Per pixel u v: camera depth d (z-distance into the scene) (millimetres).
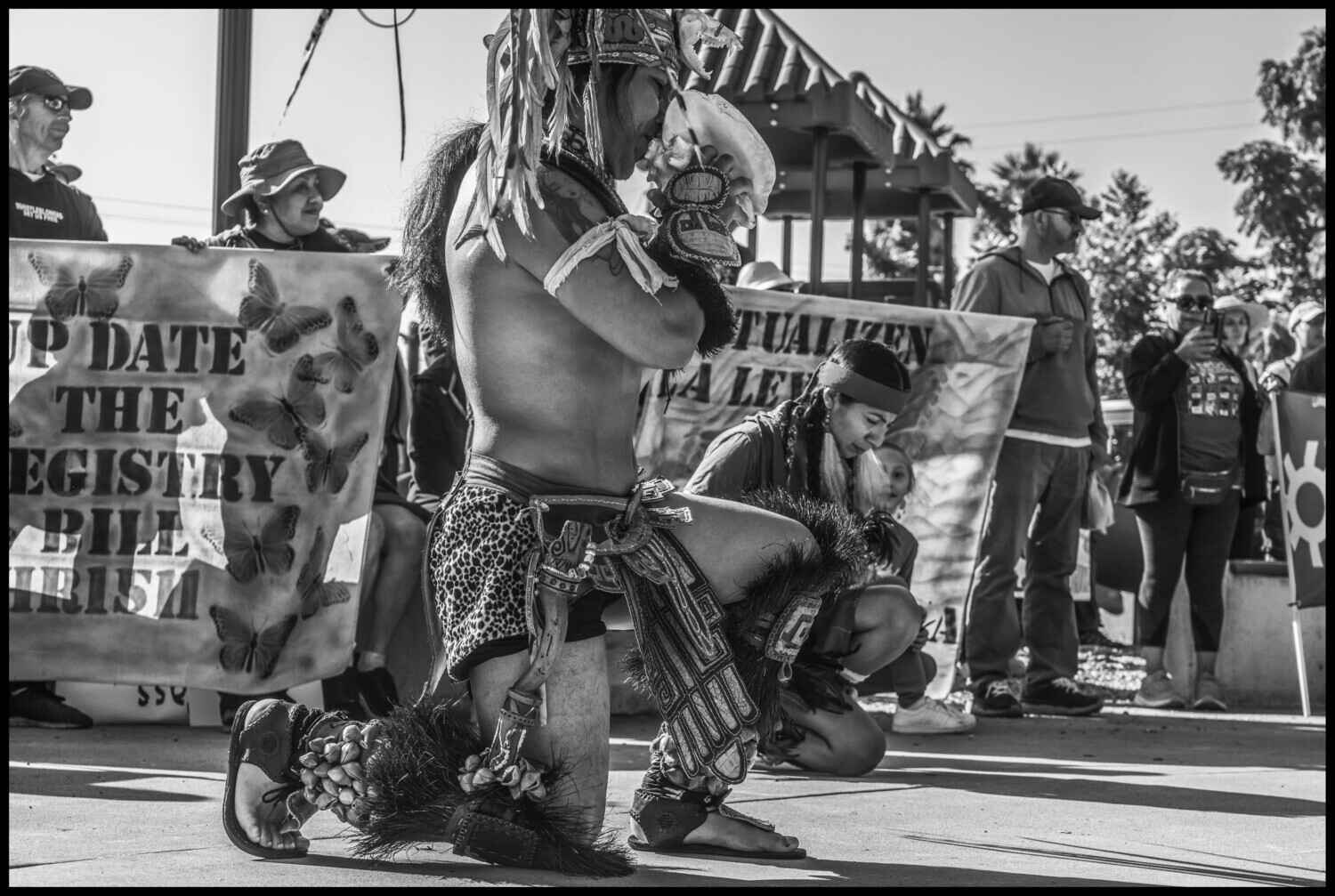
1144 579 7102
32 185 5516
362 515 4945
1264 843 3166
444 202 2775
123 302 4934
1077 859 2908
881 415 3986
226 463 4906
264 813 2662
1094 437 6984
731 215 2875
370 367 4953
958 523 6027
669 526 2650
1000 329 6059
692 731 2646
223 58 5934
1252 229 32156
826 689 4090
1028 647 6605
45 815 3111
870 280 12828
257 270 4945
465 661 2535
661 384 5680
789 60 9578
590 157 2637
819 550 2801
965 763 4574
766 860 2832
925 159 11531
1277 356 10086
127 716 5062
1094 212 6758
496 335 2592
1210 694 6988
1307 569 6949
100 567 4875
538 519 2516
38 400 4898
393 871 2557
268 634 4879
